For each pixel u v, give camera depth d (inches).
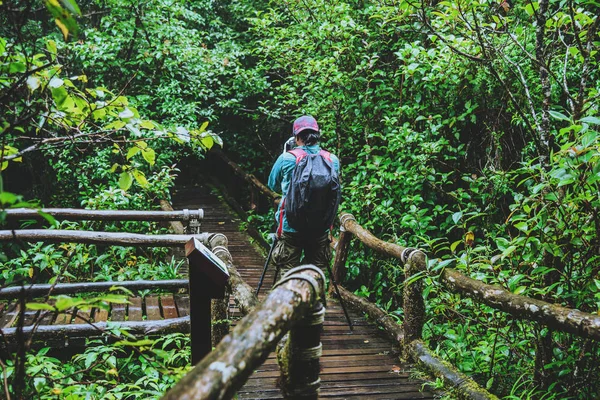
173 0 348.5
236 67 360.5
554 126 225.3
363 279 278.5
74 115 88.5
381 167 251.6
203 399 39.9
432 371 150.3
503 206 258.1
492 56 208.8
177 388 40.5
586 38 144.3
